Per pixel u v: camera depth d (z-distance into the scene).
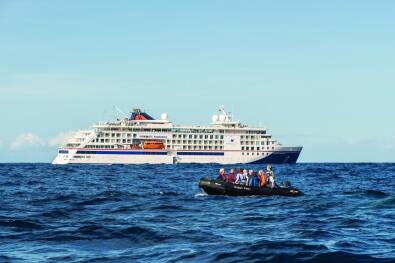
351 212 37.34
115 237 26.25
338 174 112.94
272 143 194.62
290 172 124.62
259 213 37.25
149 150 186.25
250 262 20.22
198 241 25.11
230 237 26.30
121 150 185.12
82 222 32.34
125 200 47.88
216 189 50.81
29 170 145.75
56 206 43.06
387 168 168.62
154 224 31.45
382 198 47.06
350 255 20.91
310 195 52.09
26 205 43.97
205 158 190.38
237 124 194.38
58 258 21.31
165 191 59.53
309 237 26.11
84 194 56.19
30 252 22.61
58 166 185.25
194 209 40.31
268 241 23.94
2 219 32.66
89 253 22.38
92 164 185.12
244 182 51.53
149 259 20.95
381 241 24.78
